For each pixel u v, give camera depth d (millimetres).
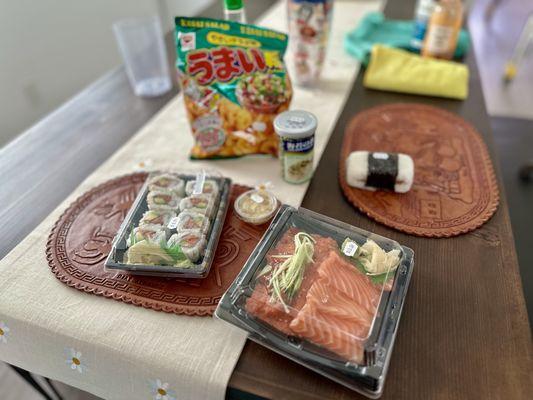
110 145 863
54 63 1763
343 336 469
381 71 1026
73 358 532
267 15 1379
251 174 775
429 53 1083
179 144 859
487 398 450
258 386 462
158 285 564
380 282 534
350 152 811
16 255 613
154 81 1076
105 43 2035
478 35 2783
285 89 747
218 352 491
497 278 575
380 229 651
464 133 858
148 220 615
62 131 911
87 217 674
